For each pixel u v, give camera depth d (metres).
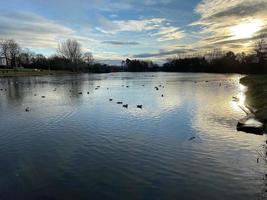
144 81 88.50
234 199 10.85
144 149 16.84
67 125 23.31
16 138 19.61
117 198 11.00
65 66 181.12
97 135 20.05
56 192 11.55
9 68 152.62
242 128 20.81
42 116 27.39
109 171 13.62
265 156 15.45
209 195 11.16
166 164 14.41
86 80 94.81
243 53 161.88
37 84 73.31
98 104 34.81
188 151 16.39
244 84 66.69
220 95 44.03
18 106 34.31
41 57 188.00
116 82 83.69
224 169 13.68
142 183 12.27
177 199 10.89
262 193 11.27
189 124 23.11
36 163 14.82
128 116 26.59
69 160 15.18
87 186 12.05
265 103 29.70
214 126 22.39
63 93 49.31
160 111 29.11
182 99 39.00
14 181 12.66
